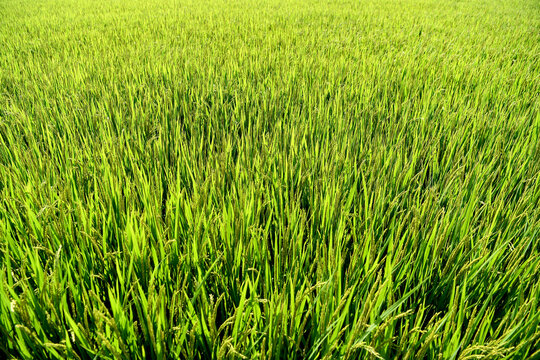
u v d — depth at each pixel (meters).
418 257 1.85
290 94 4.59
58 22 11.02
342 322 1.45
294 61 5.91
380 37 8.36
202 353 1.59
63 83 5.14
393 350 1.52
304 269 1.84
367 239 1.81
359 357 1.42
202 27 9.61
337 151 3.08
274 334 1.35
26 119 3.69
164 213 2.51
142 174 2.74
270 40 7.75
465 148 3.44
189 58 6.27
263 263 1.90
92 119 3.79
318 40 7.79
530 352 1.44
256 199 2.33
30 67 6.07
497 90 4.91
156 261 1.75
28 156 2.80
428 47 7.34
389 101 4.66
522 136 3.40
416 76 5.41
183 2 15.50
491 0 18.39
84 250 1.84
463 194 2.37
